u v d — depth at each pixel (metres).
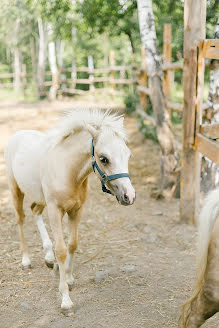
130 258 4.02
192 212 4.86
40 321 2.91
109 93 17.06
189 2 4.25
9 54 26.89
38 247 4.28
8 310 3.06
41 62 18.66
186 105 4.52
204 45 4.15
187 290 3.33
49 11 8.39
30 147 3.57
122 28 10.25
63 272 3.09
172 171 5.77
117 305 3.12
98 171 2.78
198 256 2.09
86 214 5.35
